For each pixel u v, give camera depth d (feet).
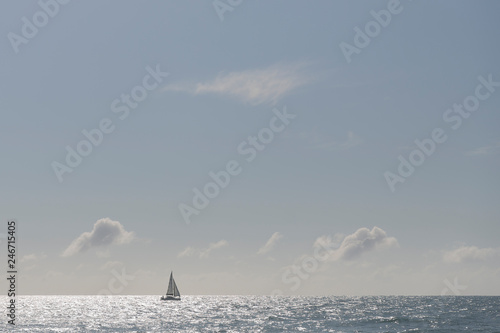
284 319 449.06
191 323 420.36
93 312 612.70
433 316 453.58
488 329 324.60
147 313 583.17
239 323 410.52
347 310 594.24
